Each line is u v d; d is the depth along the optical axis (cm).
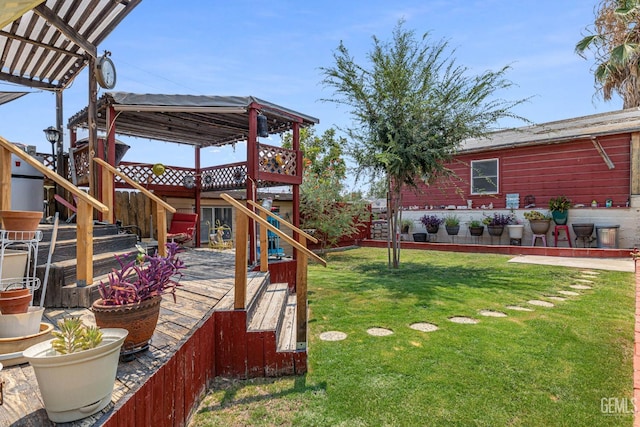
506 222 1091
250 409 239
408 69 694
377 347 329
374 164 758
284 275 623
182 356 219
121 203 764
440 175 819
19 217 241
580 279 623
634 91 1192
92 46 489
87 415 142
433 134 722
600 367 278
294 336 331
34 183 548
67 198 643
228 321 291
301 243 313
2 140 254
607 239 912
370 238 1347
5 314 194
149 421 174
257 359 288
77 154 665
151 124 740
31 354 141
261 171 634
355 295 532
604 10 1175
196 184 874
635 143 904
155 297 210
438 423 212
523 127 1171
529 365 283
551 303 468
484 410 224
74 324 147
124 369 186
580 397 236
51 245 262
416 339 345
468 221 1183
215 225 984
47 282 283
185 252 745
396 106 714
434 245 1125
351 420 220
